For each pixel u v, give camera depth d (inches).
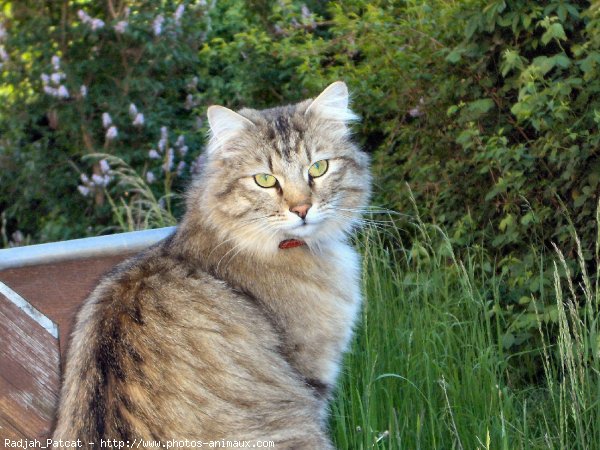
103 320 30.7
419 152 49.0
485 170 42.0
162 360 29.9
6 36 59.6
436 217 46.4
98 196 59.6
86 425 28.8
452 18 46.4
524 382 40.7
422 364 37.4
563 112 39.2
